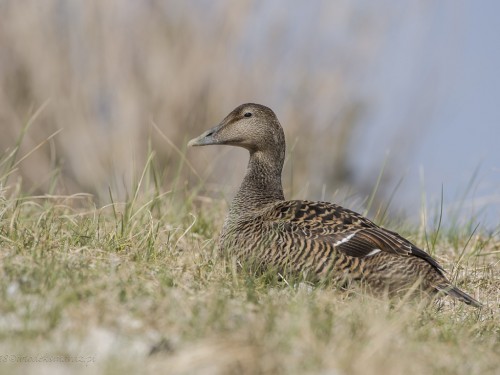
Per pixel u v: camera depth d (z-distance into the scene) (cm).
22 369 682
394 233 1072
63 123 2042
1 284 821
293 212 1080
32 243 1016
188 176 1866
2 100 2031
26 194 1351
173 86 2045
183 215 1333
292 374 686
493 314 1012
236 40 2078
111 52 2033
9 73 2041
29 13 2033
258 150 1216
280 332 759
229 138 1219
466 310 1044
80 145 2033
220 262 1068
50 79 2038
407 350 764
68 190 1953
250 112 1213
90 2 2028
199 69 2059
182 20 2059
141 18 2039
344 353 725
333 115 2148
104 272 909
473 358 807
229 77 2078
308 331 750
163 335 755
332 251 1034
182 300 834
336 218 1068
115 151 2027
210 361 692
